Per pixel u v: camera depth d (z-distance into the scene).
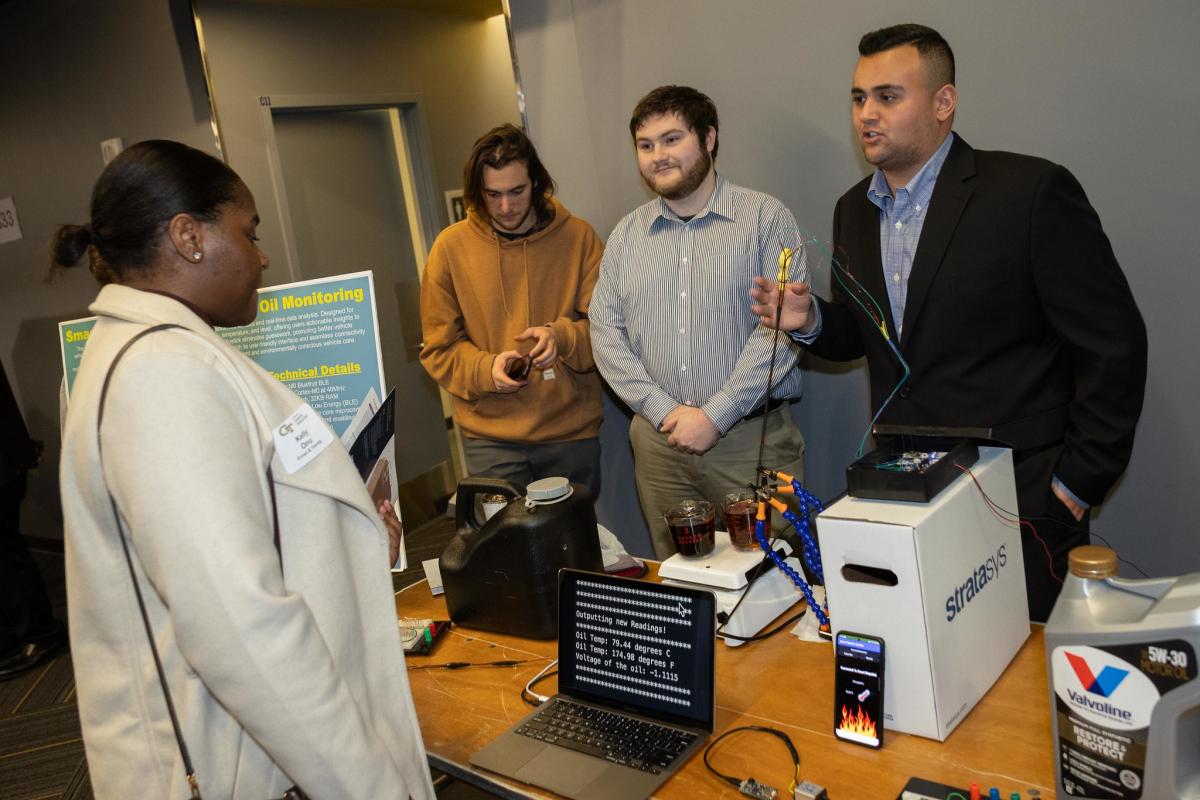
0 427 3.47
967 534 1.23
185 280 1.09
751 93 2.72
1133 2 2.11
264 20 3.96
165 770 1.06
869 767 1.15
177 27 3.88
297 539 1.09
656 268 2.44
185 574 0.92
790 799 1.11
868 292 2.01
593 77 3.02
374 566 1.20
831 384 2.85
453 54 3.90
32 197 4.79
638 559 1.94
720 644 1.54
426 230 4.65
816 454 2.94
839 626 1.23
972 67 2.36
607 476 3.39
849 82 2.54
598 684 1.40
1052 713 0.99
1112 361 1.68
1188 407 2.25
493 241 2.74
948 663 1.19
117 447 0.96
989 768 1.11
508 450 2.85
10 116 4.73
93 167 4.49
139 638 1.07
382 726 1.16
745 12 2.66
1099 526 2.46
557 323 2.65
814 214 2.72
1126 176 2.21
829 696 1.33
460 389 2.78
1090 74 2.20
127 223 1.06
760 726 1.28
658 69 2.88
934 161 1.89
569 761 1.26
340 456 1.15
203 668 0.94
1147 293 2.25
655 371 2.47
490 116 3.87
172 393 0.96
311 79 4.14
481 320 2.79
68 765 2.88
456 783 2.18
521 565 1.65
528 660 1.61
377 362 2.04
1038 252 1.73
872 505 1.22
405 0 3.98
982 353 1.84
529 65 3.16
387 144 4.54
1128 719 0.90
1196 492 2.29
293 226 4.11
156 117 4.14
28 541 5.36
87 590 1.07
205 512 0.93
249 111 3.94
